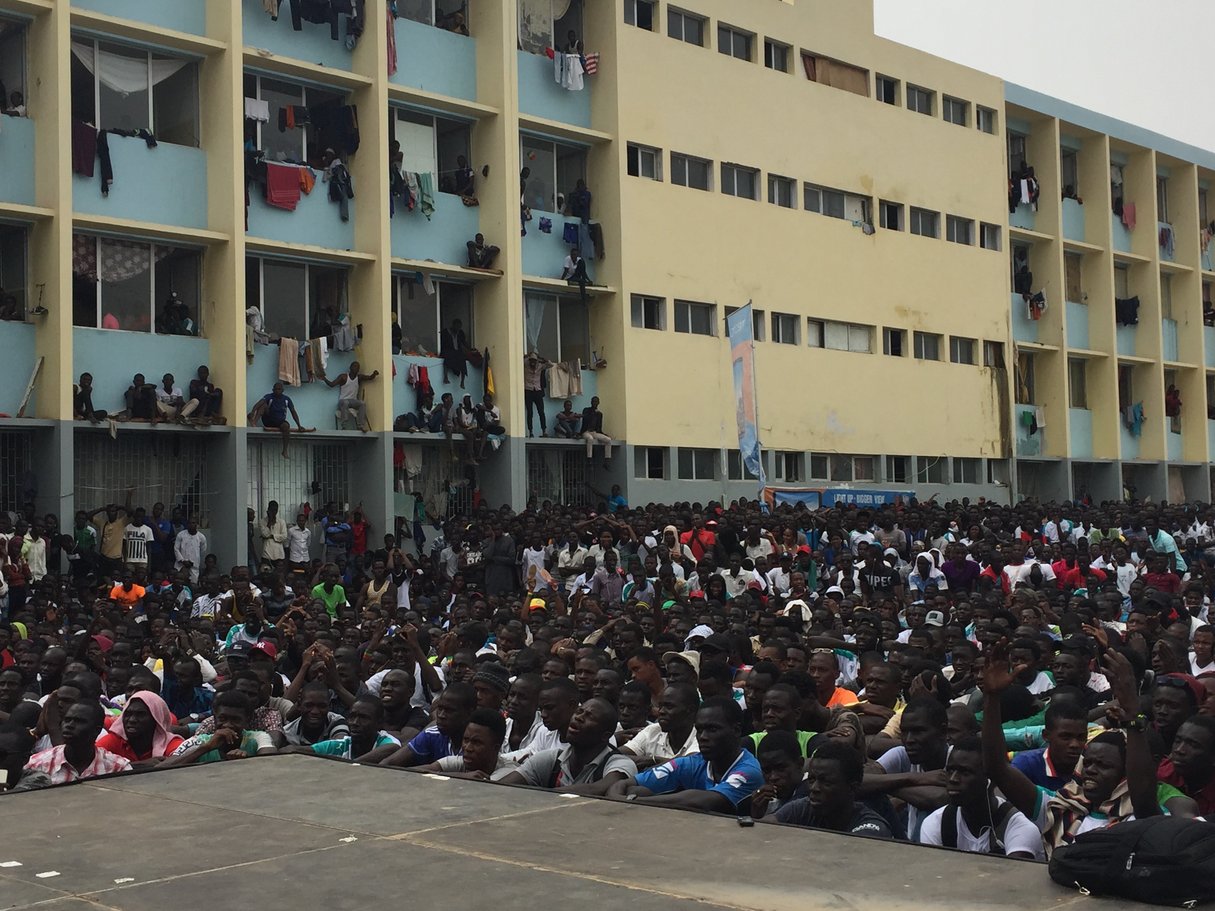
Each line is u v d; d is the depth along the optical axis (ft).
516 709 31.81
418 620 53.57
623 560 78.07
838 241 119.65
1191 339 153.69
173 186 81.46
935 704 27.45
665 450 105.09
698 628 45.80
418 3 95.45
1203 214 161.17
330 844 20.29
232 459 81.15
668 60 106.11
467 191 95.55
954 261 130.82
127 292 80.23
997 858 19.26
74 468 78.13
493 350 95.66
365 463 88.99
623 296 101.81
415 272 92.38
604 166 102.78
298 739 34.81
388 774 25.99
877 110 123.85
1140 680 38.34
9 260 78.07
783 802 25.16
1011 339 136.15
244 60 83.87
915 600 64.80
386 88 89.10
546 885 18.03
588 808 22.74
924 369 127.24
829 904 17.19
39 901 17.51
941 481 129.08
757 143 112.78
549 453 100.73
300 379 86.02
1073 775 25.29
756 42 114.01
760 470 82.38
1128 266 150.51
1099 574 72.69
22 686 38.75
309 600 62.28
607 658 36.29
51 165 75.87
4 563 66.85
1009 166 139.85
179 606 69.41
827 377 117.91
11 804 23.39
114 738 32.35
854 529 89.04
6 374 75.56
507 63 95.40
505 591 78.13
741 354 82.48
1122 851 17.35
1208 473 154.92
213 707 33.94
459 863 19.13
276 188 85.25
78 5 77.92
